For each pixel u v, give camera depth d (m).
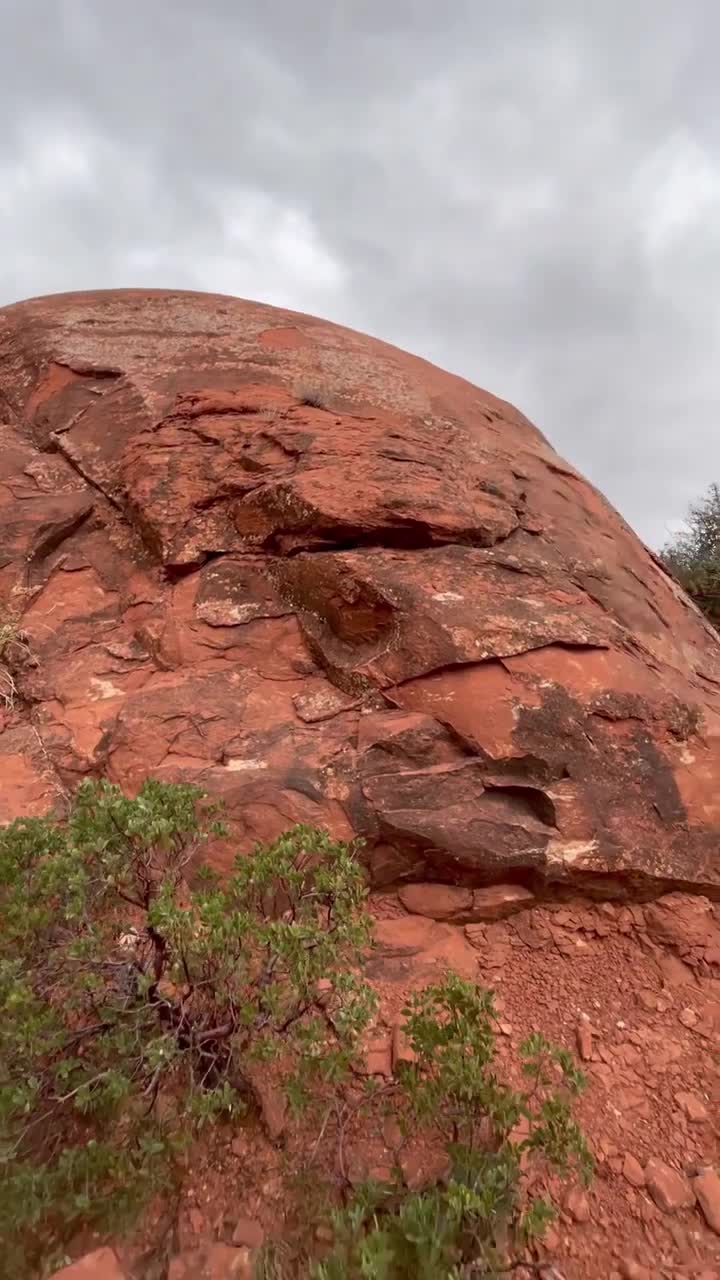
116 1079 2.49
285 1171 2.70
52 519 6.29
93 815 2.96
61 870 2.83
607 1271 2.50
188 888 3.81
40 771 4.52
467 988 2.90
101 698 5.02
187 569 5.87
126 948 3.14
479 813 4.09
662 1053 3.33
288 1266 2.42
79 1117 2.79
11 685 5.27
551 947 3.84
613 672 4.74
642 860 3.99
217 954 2.83
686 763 4.45
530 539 6.00
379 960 3.69
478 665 4.62
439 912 3.96
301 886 3.18
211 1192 2.63
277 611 5.45
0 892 3.01
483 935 3.90
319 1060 2.70
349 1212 2.44
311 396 7.27
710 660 6.31
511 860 3.94
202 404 7.05
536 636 4.77
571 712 4.46
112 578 6.10
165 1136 2.66
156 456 6.51
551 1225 2.60
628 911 3.98
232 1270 2.37
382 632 4.99
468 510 5.77
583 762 4.31
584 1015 3.50
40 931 2.97
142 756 4.46
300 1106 2.62
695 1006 3.57
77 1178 2.55
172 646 5.27
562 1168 2.70
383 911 3.99
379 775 4.20
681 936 3.84
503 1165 2.59
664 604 6.65
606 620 5.23
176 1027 2.85
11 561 5.97
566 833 4.04
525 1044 2.78
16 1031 2.55
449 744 4.40
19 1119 2.69
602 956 3.80
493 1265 2.38
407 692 4.63
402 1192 2.59
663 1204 2.71
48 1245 2.46
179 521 6.02
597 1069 3.24
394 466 6.15
